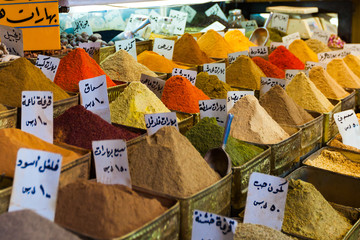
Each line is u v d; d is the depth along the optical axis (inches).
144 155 67.9
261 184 67.7
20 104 82.1
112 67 114.6
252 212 68.2
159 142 68.7
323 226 74.4
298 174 89.8
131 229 54.0
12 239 45.1
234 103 98.4
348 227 77.3
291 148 87.3
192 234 57.7
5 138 65.3
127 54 117.6
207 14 192.5
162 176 64.8
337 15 216.8
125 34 154.9
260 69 134.7
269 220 68.7
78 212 54.9
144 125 85.4
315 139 101.2
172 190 63.2
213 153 76.4
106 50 128.3
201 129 82.3
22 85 84.4
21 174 54.6
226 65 148.5
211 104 89.5
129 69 114.0
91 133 75.6
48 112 71.7
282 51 150.3
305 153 98.6
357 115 127.3
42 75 89.5
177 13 171.8
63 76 97.7
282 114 100.6
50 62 95.5
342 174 88.5
